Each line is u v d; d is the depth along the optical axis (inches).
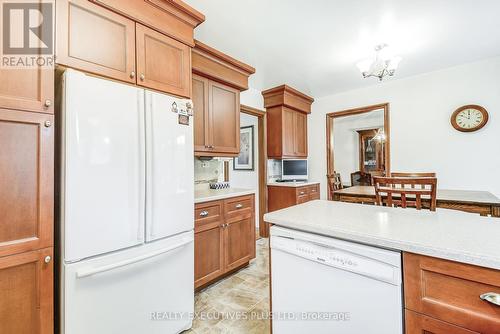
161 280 57.8
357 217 47.8
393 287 33.4
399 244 33.2
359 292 36.5
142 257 52.1
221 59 95.6
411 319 32.4
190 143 64.4
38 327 41.8
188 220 63.5
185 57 67.9
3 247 38.7
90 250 45.5
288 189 140.9
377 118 229.3
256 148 166.2
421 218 46.9
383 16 73.7
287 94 144.1
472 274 28.4
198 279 79.2
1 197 38.7
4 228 38.9
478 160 109.5
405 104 128.9
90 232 45.5
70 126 43.2
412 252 32.3
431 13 72.4
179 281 62.2
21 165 40.5
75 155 43.7
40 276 42.2
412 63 110.2
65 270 43.1
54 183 47.3
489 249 29.3
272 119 148.8
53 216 43.7
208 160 113.7
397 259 33.2
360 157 251.1
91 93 45.8
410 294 32.5
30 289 41.3
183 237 62.8
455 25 79.0
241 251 97.3
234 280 91.5
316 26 79.1
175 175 59.9
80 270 44.3
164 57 62.6
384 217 47.8
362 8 69.9
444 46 93.8
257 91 145.3
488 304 27.6
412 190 68.5
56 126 48.3
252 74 120.0
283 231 46.0
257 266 104.7
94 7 50.0
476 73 109.2
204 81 94.0
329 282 39.6
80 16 48.0
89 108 45.5
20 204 40.3
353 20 76.1
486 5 68.4
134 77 56.0
